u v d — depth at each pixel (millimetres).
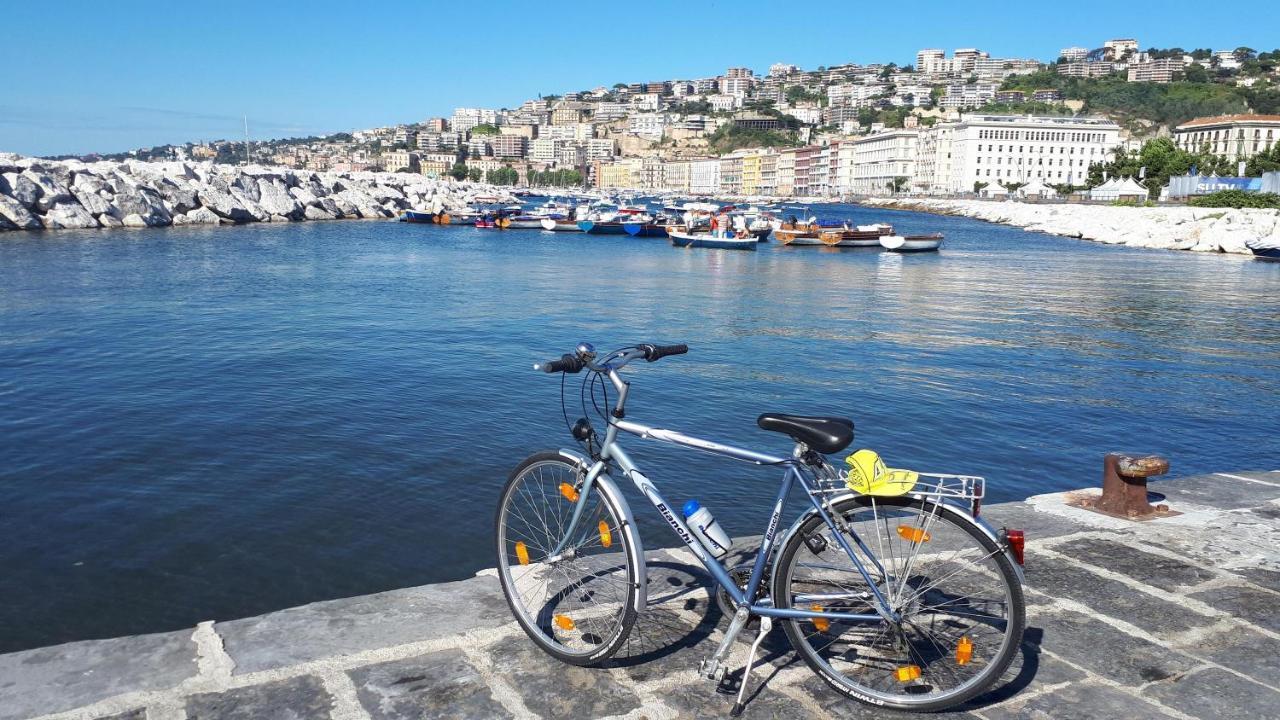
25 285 31828
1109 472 5426
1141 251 65125
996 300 32812
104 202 66375
